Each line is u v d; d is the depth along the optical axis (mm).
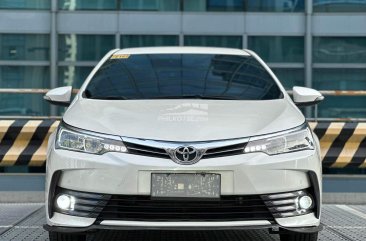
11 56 11891
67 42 11922
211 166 3439
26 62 11883
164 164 3441
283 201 3498
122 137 3545
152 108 3939
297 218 3523
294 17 11938
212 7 11961
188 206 3459
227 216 3467
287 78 11992
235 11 11977
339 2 11906
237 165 3445
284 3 11945
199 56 4992
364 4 11875
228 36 11977
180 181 3441
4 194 6461
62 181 3559
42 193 6496
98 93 4406
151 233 4887
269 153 3537
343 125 6324
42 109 11820
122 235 4801
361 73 11930
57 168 3564
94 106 4047
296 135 3648
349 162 6312
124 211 3475
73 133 3641
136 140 3520
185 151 3465
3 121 6312
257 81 4605
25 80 11898
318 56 11977
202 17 11945
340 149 6344
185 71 4699
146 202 3459
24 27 11867
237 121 3715
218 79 4582
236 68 4801
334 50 11938
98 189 3469
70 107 4141
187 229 3434
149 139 3512
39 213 5828
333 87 11961
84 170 3504
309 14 11883
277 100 4277
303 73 11969
